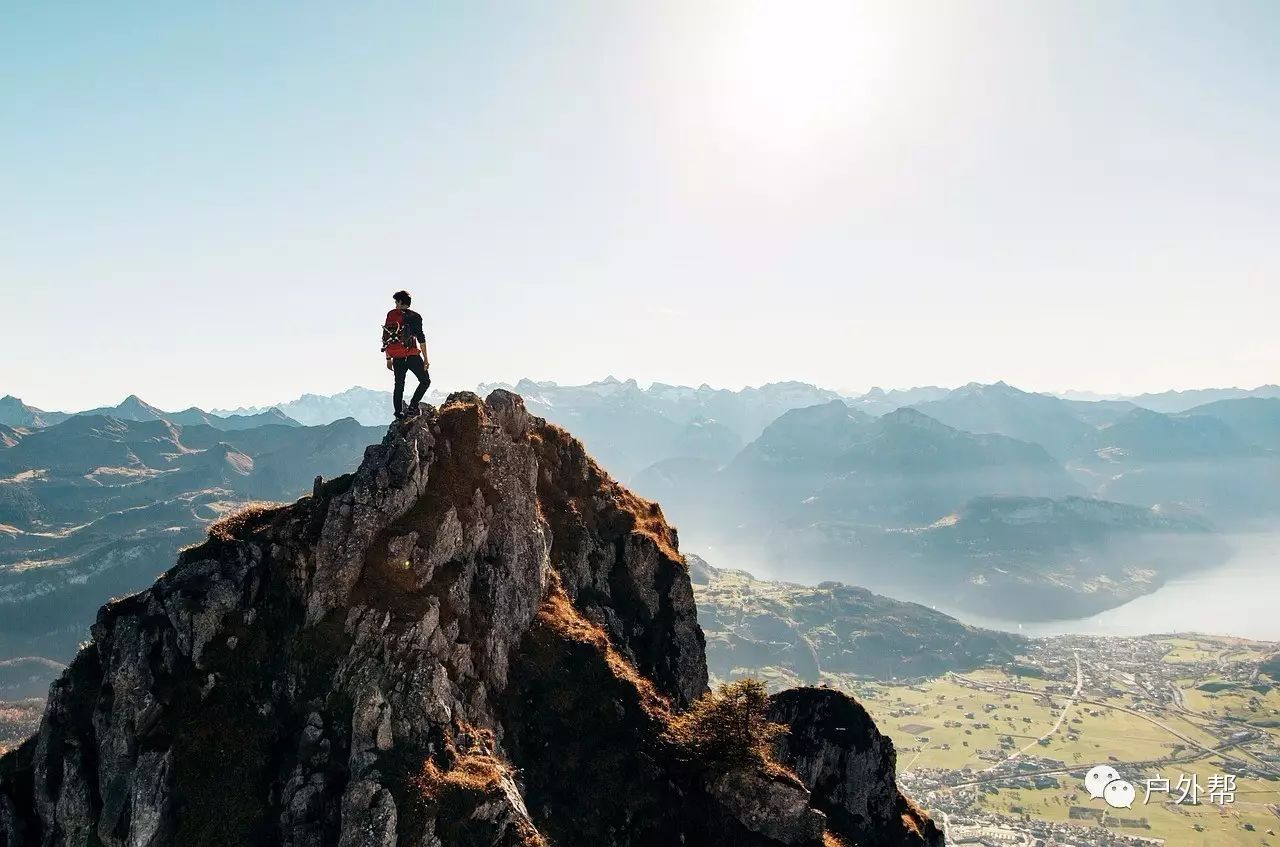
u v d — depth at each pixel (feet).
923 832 265.54
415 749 155.94
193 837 142.61
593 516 259.19
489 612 193.57
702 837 177.27
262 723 156.76
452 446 213.87
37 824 157.17
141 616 163.73
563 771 179.32
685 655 247.29
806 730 271.28
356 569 176.76
